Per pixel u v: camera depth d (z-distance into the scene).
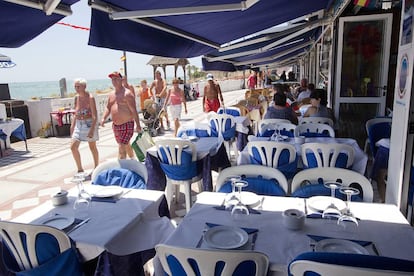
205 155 3.85
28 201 4.59
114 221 2.11
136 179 2.99
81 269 1.87
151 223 2.26
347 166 3.29
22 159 6.92
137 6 2.61
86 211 2.28
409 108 2.82
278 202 2.23
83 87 5.18
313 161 3.37
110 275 1.84
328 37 7.46
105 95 11.47
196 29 4.01
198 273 1.52
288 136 4.59
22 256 1.87
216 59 8.02
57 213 2.26
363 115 6.44
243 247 1.66
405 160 2.92
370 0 4.88
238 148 6.18
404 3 2.95
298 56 18.34
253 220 1.98
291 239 1.75
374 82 6.26
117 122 5.30
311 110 5.45
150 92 9.78
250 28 5.39
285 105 5.32
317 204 2.12
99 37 2.51
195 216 2.06
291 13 5.70
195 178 3.88
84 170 5.89
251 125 7.21
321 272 1.27
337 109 6.49
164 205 2.60
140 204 2.38
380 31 6.05
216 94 8.23
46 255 1.84
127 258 1.94
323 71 8.69
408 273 1.15
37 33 2.41
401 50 3.02
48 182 5.38
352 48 6.21
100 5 2.36
